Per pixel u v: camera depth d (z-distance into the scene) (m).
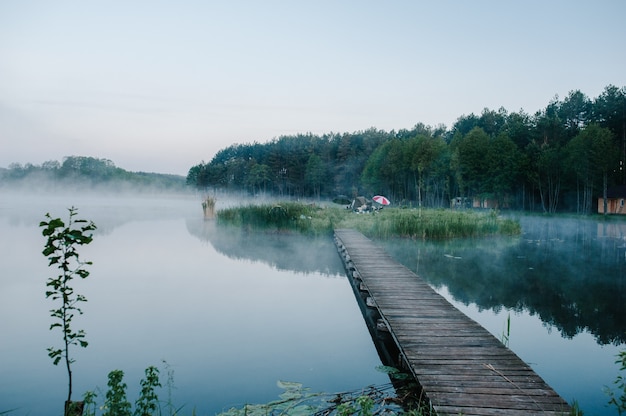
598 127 37.84
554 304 8.89
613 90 52.59
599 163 36.19
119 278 11.51
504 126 61.50
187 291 10.12
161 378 5.35
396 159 52.06
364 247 15.04
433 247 17.50
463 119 81.62
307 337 6.97
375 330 7.30
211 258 14.79
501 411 3.79
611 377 5.48
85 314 8.16
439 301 7.73
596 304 8.89
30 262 13.69
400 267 11.16
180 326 7.47
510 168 42.84
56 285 3.31
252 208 24.41
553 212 40.78
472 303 8.99
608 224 31.16
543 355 6.20
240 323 7.68
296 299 9.50
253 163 93.25
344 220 24.55
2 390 5.03
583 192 41.75
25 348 6.41
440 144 47.47
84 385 5.18
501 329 7.31
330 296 9.82
